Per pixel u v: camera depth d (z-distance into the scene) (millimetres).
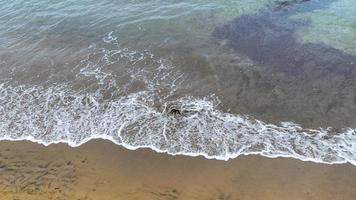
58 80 14875
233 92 13312
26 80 15109
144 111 12922
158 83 14109
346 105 12312
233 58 14891
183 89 13703
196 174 10562
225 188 10094
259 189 9992
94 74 14938
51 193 10281
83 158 11391
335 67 13938
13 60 16328
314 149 10945
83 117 12977
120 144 11758
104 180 10617
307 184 10016
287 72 13953
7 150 11945
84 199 10047
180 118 12453
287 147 11102
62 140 12133
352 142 11062
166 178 10531
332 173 10219
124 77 14602
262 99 12898
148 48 16016
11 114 13492
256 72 14086
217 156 11031
